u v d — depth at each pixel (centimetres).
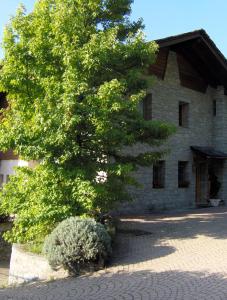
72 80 1041
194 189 2147
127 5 1246
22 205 1084
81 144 1112
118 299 711
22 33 1148
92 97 1044
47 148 1026
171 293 719
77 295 757
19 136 1022
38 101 1048
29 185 1080
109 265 940
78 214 1059
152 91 1905
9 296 809
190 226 1422
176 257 971
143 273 856
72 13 1120
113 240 1118
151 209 1866
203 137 2239
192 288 739
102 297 730
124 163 1203
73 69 1053
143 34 1175
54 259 920
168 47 1980
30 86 1136
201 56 2117
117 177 1163
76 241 915
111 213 1700
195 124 2183
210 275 814
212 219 1611
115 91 1044
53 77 1088
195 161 2170
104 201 1109
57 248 925
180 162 2108
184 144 2089
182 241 1153
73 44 1096
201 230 1335
